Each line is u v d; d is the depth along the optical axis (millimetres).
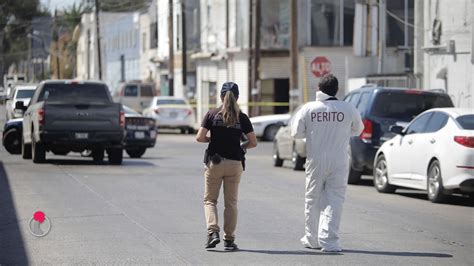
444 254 32531
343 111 32719
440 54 88062
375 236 36562
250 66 142750
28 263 30141
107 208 44000
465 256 32188
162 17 198625
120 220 40031
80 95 74188
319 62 131000
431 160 49656
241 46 149375
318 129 32656
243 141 33406
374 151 58312
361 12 121375
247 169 73688
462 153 47000
